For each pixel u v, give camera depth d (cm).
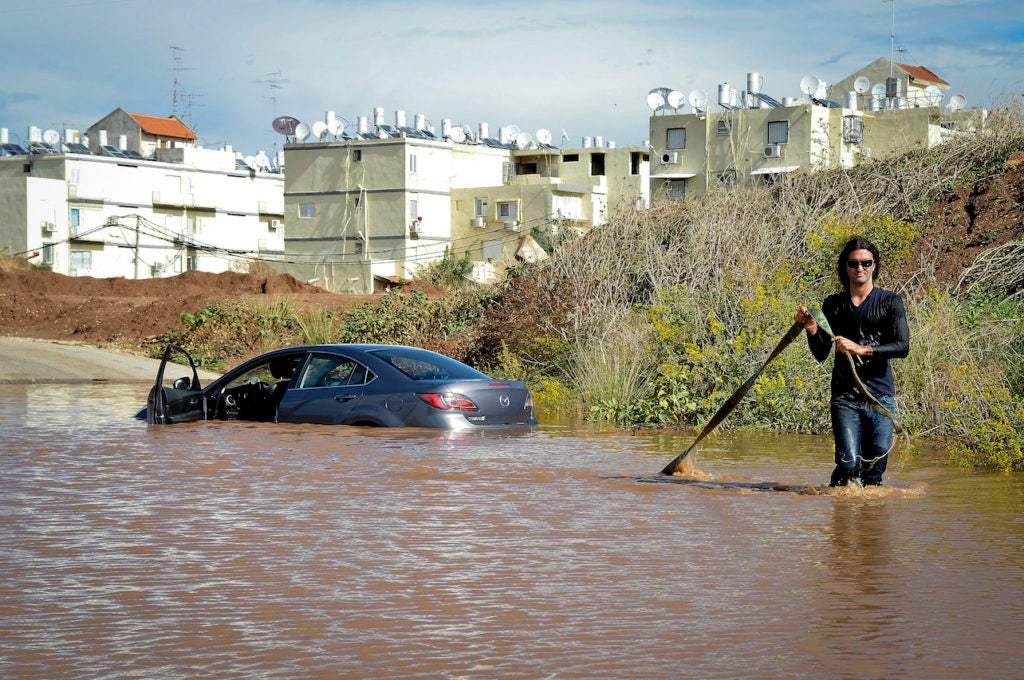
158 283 6638
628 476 1397
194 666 669
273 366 2073
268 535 1031
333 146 12275
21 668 665
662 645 711
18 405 2370
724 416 1396
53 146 13275
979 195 2948
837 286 2508
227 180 14025
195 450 1603
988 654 694
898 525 1095
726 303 2370
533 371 2803
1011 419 1627
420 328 3634
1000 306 2234
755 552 970
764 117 9650
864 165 3356
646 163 12825
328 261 12312
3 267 7219
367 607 794
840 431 1299
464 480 1354
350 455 1558
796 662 678
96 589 840
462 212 12375
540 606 798
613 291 2911
